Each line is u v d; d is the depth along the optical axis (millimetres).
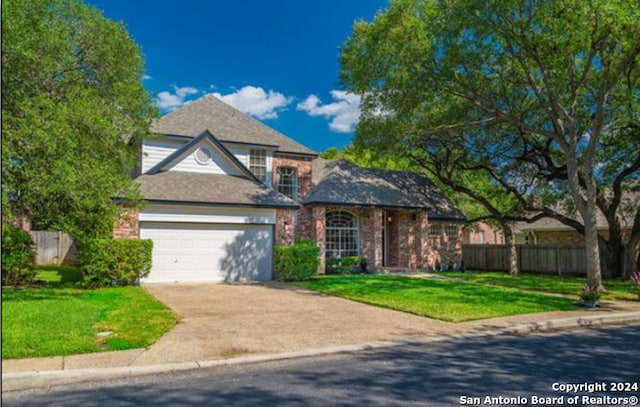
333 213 22656
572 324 10102
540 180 22844
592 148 14695
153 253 16000
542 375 6102
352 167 25281
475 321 9938
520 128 17828
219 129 21047
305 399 5102
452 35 15273
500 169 23109
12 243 13898
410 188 26172
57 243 24031
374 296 13320
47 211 12062
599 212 26719
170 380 5844
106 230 14414
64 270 19891
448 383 5711
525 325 9445
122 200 14539
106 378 5895
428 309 11172
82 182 11164
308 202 21266
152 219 15844
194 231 16750
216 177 18625
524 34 14359
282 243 18250
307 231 21641
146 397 5180
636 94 15867
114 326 8477
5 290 12508
